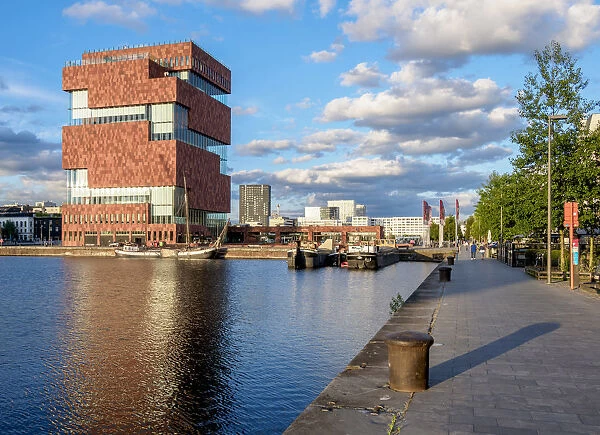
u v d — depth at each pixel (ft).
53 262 338.95
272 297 139.44
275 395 55.01
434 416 24.48
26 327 94.07
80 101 481.87
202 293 149.89
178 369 65.05
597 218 112.78
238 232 540.11
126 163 457.27
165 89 451.94
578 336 44.45
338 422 23.71
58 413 50.83
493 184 260.01
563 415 24.64
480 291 84.33
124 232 457.27
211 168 509.76
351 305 122.42
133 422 48.39
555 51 116.88
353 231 526.16
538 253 141.59
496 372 32.63
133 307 119.55
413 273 233.14
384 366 33.91
